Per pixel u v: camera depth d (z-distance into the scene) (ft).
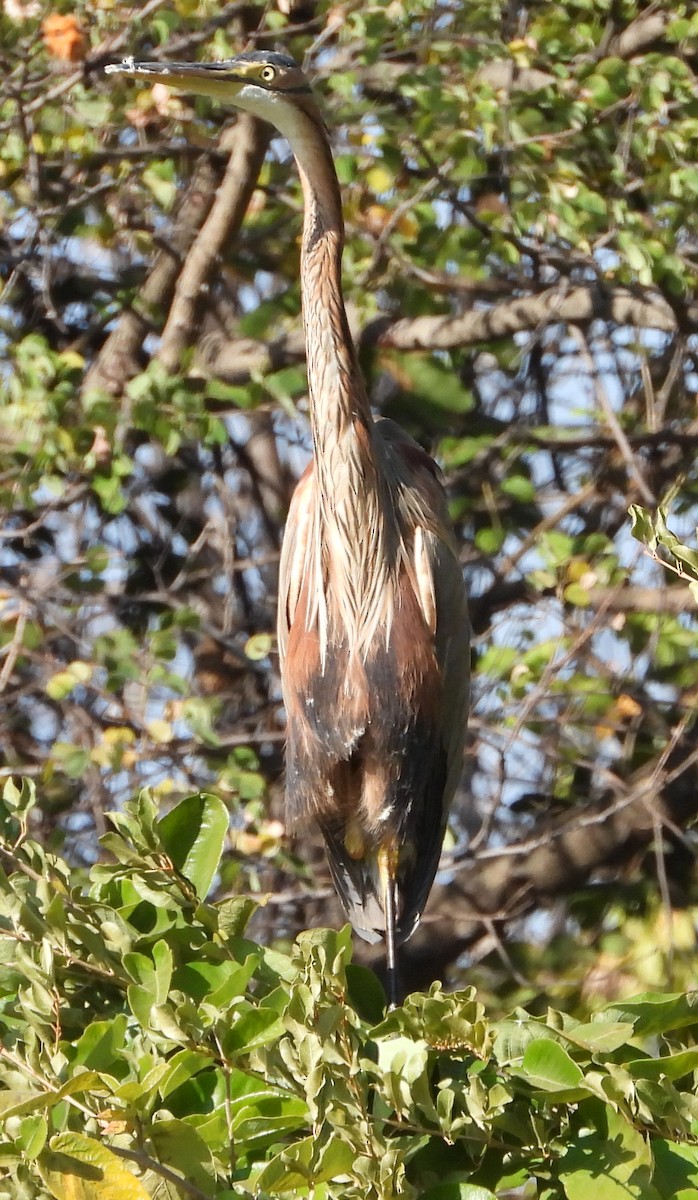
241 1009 15.24
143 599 38.65
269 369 39.86
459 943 40.42
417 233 39.93
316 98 25.53
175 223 42.98
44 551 43.01
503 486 39.11
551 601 37.70
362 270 39.09
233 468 44.57
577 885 39.88
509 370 43.16
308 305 25.94
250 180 39.01
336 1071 13.56
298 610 26.76
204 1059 14.92
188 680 39.42
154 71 25.25
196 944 17.03
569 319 38.81
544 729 38.24
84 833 38.50
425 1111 14.05
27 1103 12.94
